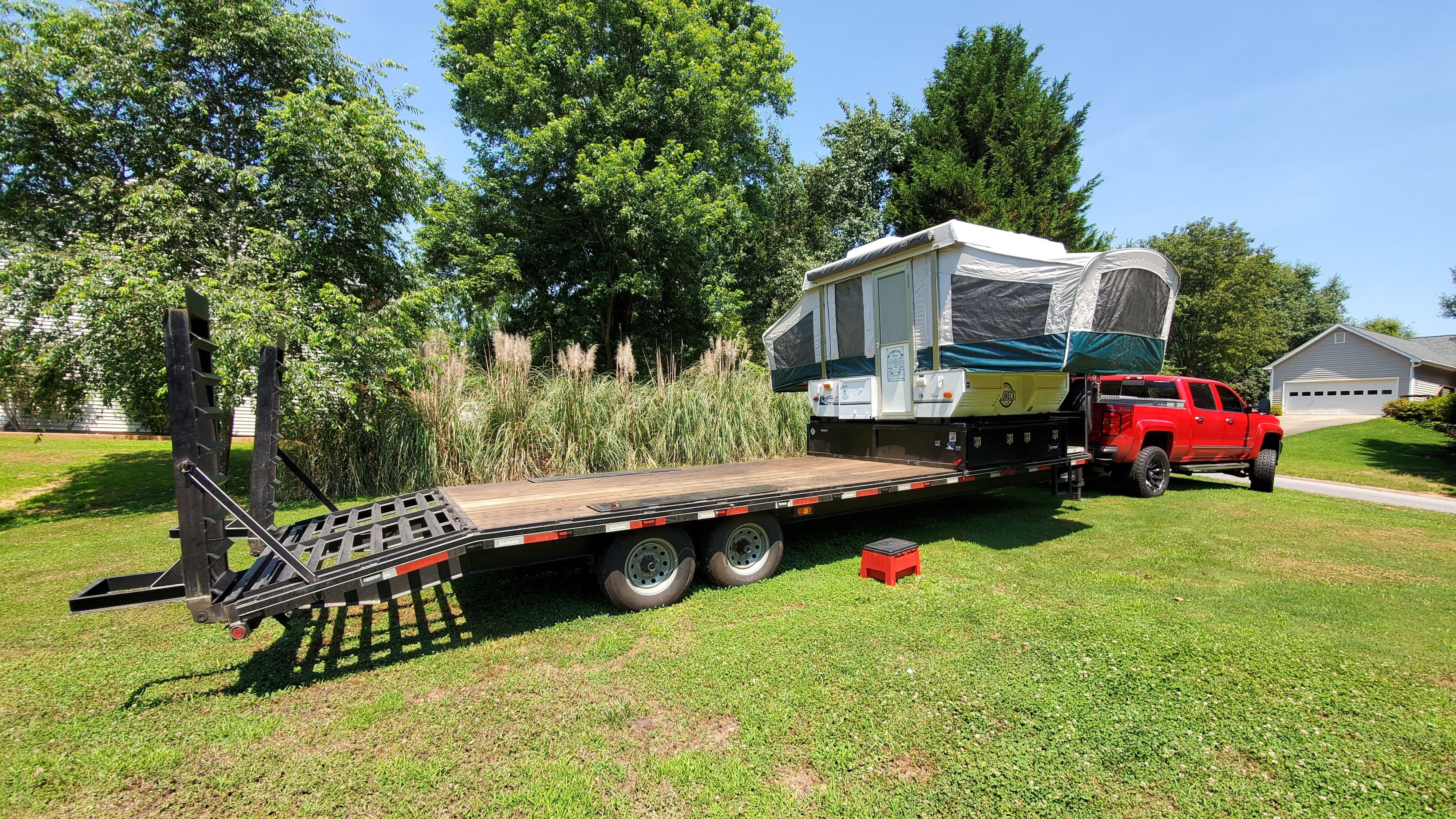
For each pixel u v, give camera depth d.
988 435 5.78
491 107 15.05
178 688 3.07
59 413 11.80
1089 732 2.59
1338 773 2.34
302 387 7.33
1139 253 5.46
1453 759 2.43
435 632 3.75
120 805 2.20
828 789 2.24
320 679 3.15
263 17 8.60
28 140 7.74
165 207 7.89
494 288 14.85
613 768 2.38
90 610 2.72
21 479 9.57
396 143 9.24
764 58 17.39
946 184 19.42
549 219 15.78
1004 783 2.27
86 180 7.86
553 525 3.63
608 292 15.18
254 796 2.24
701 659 3.29
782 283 19.62
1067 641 3.48
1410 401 16.42
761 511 4.55
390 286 10.05
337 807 2.18
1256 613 3.98
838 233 21.03
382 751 2.52
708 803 2.18
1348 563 5.18
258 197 8.53
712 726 2.67
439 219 13.40
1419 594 4.38
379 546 3.42
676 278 15.91
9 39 7.64
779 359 7.95
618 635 3.63
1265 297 31.27
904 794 2.22
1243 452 9.20
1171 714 2.73
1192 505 7.81
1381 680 3.05
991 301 5.40
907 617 3.87
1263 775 2.33
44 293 7.47
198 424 2.96
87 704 2.92
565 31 14.41
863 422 6.77
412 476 8.03
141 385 7.88
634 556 4.07
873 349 6.52
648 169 15.30
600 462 8.71
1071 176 20.81
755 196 18.27
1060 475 6.54
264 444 3.94
